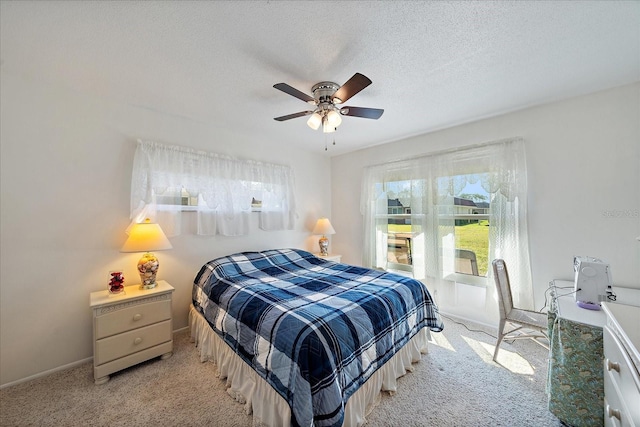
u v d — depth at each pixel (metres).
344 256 4.12
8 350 1.79
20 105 1.85
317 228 3.73
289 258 3.06
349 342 1.42
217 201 2.81
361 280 2.26
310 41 1.49
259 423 1.45
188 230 2.68
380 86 2.02
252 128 2.95
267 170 3.31
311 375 1.23
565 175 2.24
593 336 1.33
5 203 1.79
